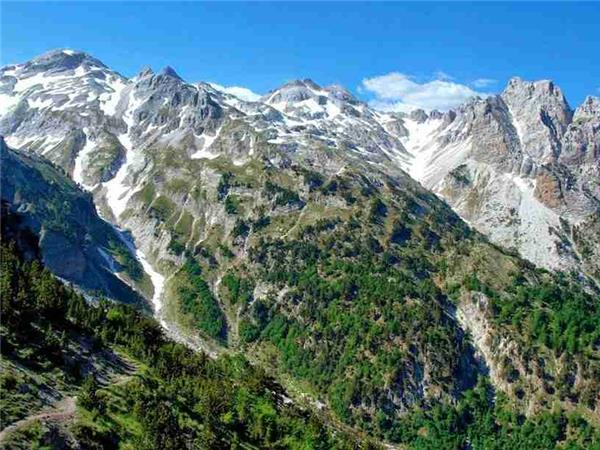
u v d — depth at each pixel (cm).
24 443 12069
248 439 18412
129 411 15425
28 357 15200
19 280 18238
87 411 14262
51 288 19175
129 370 18250
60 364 15862
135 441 14162
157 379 18512
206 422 17150
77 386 15388
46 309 18112
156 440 14325
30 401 13612
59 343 16438
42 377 14800
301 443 19738
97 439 13450
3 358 14500
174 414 16488
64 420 13425
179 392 18475
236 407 19362
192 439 16162
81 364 16675
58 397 14412
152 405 15900
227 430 17950
